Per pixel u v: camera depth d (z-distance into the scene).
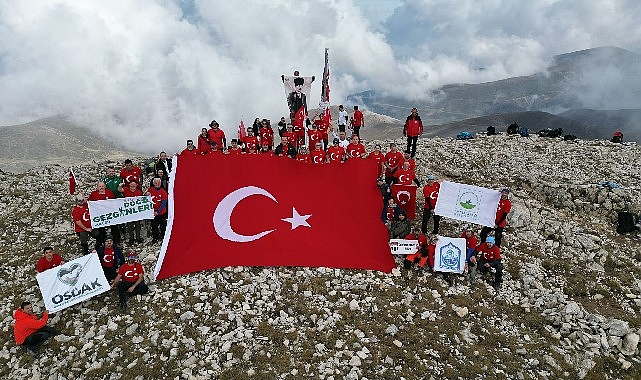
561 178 27.75
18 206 23.89
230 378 12.57
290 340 14.02
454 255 17.50
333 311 15.37
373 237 18.44
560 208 25.23
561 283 18.20
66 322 14.66
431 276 17.56
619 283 18.39
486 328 15.27
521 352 14.29
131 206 17.70
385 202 19.38
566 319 15.82
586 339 14.90
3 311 15.27
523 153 33.28
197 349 13.51
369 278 17.08
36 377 12.80
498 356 14.10
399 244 18.03
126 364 13.01
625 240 22.16
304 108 25.44
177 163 18.70
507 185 27.38
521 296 17.22
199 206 18.27
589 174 28.95
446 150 32.91
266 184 19.00
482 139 37.12
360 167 19.59
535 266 18.97
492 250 17.61
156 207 18.14
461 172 29.05
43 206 23.59
